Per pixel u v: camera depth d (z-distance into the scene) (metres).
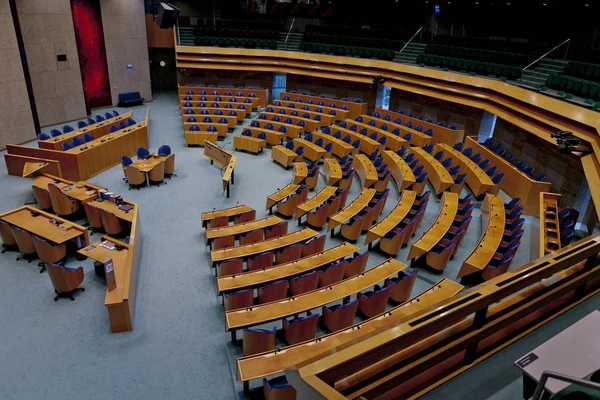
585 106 11.87
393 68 20.20
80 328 7.14
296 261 8.13
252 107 21.31
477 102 16.52
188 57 22.11
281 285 7.39
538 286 3.74
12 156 12.51
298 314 7.26
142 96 23.45
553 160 12.20
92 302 7.80
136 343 6.86
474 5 21.70
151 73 26.44
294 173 13.60
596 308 3.82
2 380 6.09
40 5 16.86
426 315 2.82
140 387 6.07
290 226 10.99
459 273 8.23
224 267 8.13
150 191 12.60
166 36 24.52
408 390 2.96
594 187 8.62
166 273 8.72
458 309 2.88
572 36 18.52
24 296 7.87
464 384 3.02
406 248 9.94
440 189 12.45
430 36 23.08
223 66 22.39
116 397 5.91
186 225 10.73
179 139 17.55
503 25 21.39
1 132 15.05
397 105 21.47
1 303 7.66
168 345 6.85
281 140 17.33
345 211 10.43
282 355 5.73
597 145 9.60
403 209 10.48
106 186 12.79
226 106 20.20
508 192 12.78
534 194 11.52
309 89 23.67
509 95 14.55
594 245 3.72
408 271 8.98
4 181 12.77
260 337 6.12
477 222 11.31
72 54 18.44
